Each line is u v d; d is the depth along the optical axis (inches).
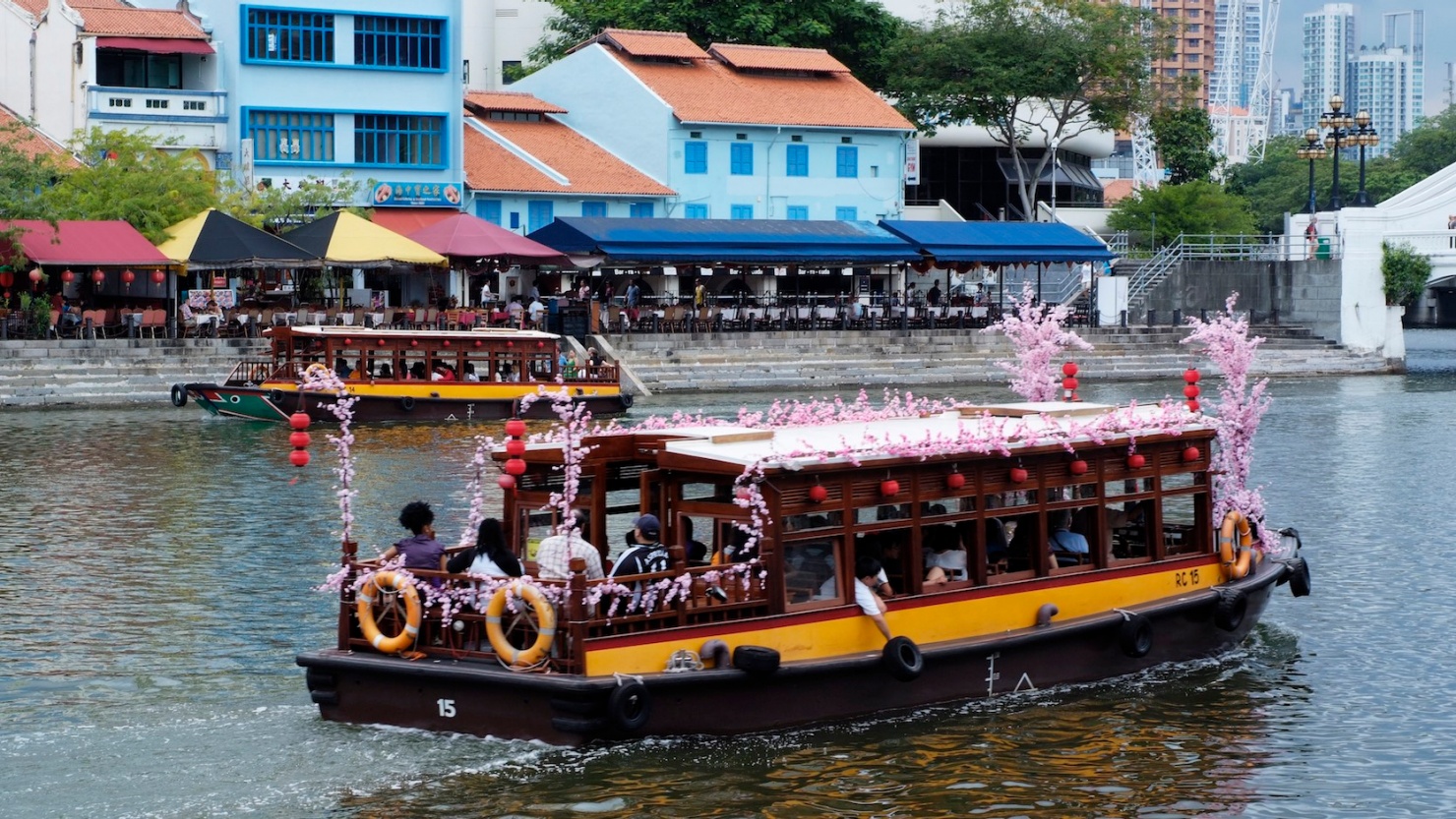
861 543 645.9
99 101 2161.7
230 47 2241.6
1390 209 2432.3
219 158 2237.9
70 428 1528.1
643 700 580.7
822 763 597.9
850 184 2677.2
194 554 943.7
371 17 2308.1
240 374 1704.0
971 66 2755.9
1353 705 681.0
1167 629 724.0
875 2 3016.7
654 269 2343.8
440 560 632.4
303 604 828.6
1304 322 2481.5
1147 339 2365.9
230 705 660.1
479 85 3132.4
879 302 2449.6
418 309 1985.7
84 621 792.3
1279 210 4562.0
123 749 607.5
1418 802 579.5
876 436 659.4
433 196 2305.6
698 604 602.9
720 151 2578.7
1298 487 1227.9
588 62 2623.0
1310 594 872.3
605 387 1744.6
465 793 564.4
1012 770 599.8
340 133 2303.2
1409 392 2021.4
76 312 1859.0
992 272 2721.5
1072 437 690.8
